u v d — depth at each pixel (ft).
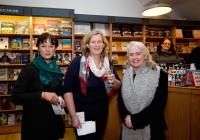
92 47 4.71
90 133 4.63
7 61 11.55
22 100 3.91
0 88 11.28
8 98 11.46
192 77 5.43
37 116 4.11
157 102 4.37
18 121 11.40
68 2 13.91
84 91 4.53
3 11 10.52
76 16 12.31
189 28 16.07
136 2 15.48
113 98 6.30
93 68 4.64
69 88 4.59
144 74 4.59
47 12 11.27
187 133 5.34
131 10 15.39
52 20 12.34
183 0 14.73
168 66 7.05
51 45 4.52
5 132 10.71
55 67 4.68
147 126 4.38
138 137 4.53
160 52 10.34
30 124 4.07
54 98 4.07
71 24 12.49
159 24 14.19
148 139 4.31
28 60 11.76
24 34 11.43
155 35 14.74
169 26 15.20
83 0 14.26
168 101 5.90
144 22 13.83
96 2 14.55
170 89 5.83
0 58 11.62
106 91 4.83
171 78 6.33
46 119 4.16
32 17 11.66
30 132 4.07
